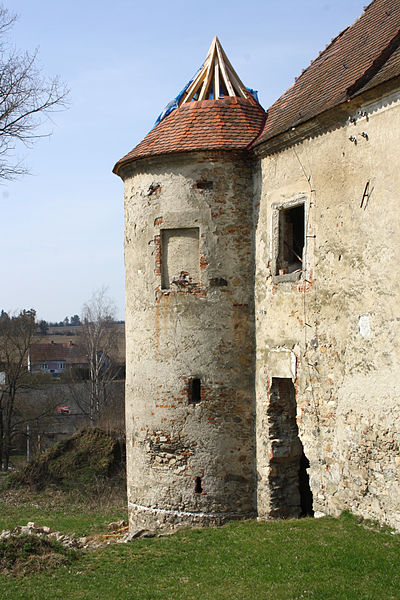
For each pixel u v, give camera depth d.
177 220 11.98
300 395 10.26
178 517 11.67
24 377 33.84
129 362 12.84
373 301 8.70
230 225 11.83
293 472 11.47
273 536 9.09
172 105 13.26
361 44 10.61
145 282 12.37
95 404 34.97
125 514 15.77
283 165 10.92
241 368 11.72
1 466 30.70
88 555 9.27
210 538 9.73
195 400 11.80
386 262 8.48
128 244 12.95
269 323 11.25
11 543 8.98
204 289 11.80
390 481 8.30
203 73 13.47
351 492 9.05
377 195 8.69
